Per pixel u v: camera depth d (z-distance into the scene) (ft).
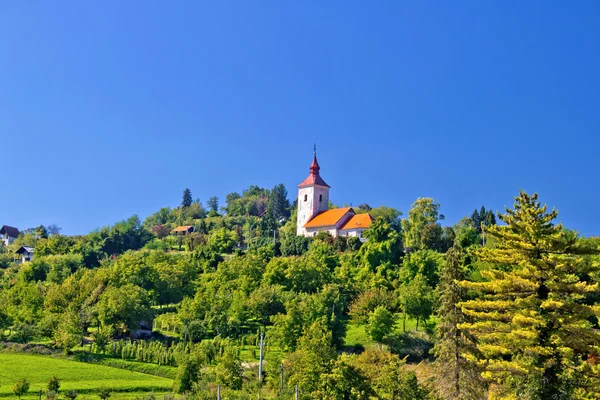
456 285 217.77
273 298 419.54
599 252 169.37
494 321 179.63
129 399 290.76
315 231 604.90
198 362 313.53
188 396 279.49
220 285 476.13
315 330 288.71
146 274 498.28
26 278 574.56
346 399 239.50
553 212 172.76
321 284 449.06
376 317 344.90
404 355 335.06
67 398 285.02
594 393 159.53
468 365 208.54
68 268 596.70
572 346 162.30
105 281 480.64
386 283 439.22
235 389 287.28
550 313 163.53
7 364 340.80
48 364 346.33
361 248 499.10
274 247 598.75
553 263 165.27
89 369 343.26
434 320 387.14
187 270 526.16
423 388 239.50
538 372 160.35
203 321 408.46
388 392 241.35
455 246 225.76
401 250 506.48
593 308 160.45
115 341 391.45
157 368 355.15
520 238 173.17
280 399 246.47
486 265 368.68
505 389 173.17
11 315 431.43
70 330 381.40
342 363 244.01
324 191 641.40
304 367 257.34
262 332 378.12
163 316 440.04
